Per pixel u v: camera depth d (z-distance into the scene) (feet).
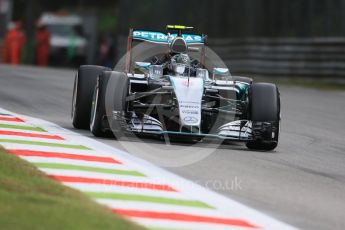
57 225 61.46
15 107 151.02
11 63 415.03
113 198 75.51
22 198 69.05
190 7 363.15
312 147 123.65
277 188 87.71
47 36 432.66
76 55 470.80
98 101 110.32
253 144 114.21
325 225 73.77
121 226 63.41
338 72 276.62
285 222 73.26
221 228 68.74
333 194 87.20
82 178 82.89
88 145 103.55
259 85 113.91
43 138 106.42
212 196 80.59
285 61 296.92
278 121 112.57
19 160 87.25
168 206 74.54
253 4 330.34
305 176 96.22
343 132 147.84
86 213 66.13
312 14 300.20
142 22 397.19
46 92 189.37
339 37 286.46
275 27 317.42
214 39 348.18
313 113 181.88
